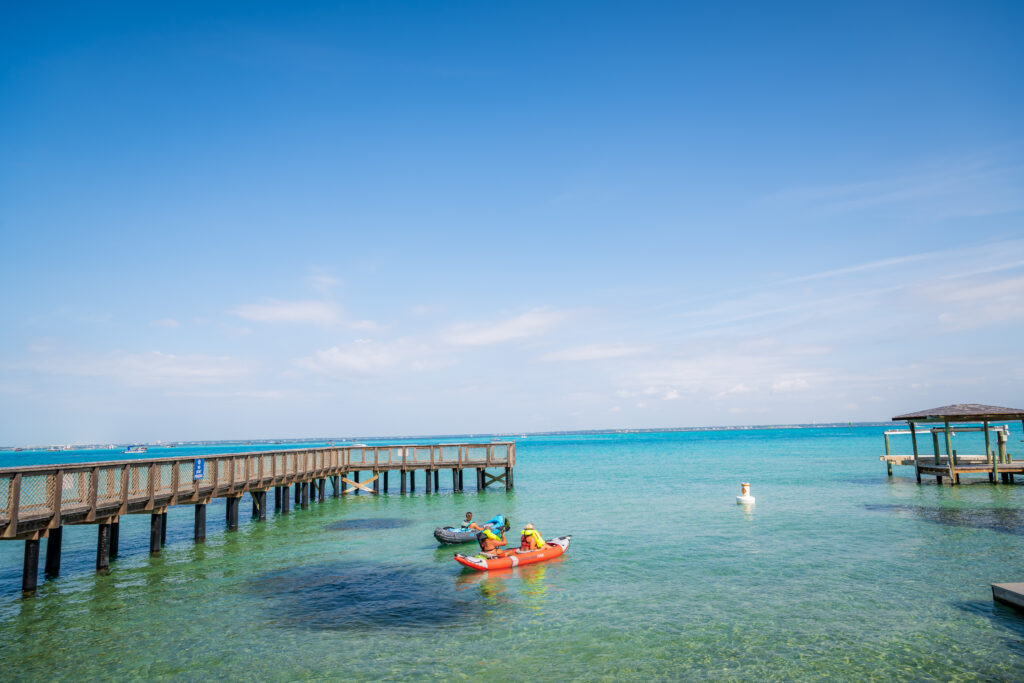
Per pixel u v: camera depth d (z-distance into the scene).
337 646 12.02
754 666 10.66
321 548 21.42
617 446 144.88
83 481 16.89
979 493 30.31
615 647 11.69
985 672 10.17
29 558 15.39
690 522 24.58
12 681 10.66
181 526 28.50
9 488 14.12
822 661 10.77
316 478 35.88
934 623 12.41
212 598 15.34
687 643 11.79
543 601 14.62
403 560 19.25
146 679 10.69
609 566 17.75
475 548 20.94
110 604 14.90
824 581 15.55
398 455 39.22
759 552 18.86
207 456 22.78
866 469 47.75
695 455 82.19
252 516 29.73
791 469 50.22
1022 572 15.89
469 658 11.33
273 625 13.28
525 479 49.03
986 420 34.03
